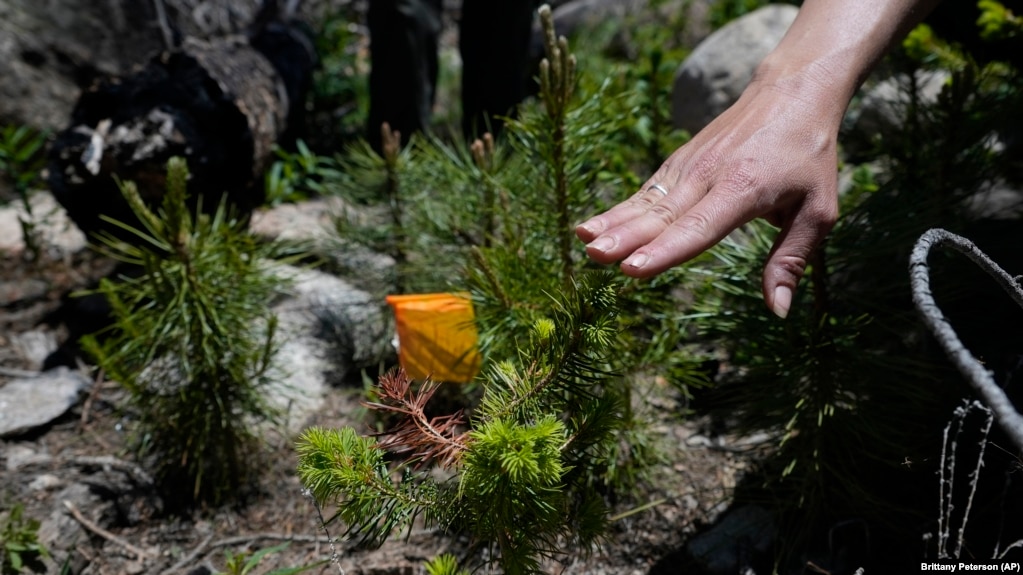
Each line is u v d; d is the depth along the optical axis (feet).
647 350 2.77
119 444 3.20
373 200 3.42
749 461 2.94
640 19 7.93
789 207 2.08
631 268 1.87
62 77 5.52
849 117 4.58
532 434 1.71
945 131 2.98
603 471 2.79
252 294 3.06
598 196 2.78
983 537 2.48
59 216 4.73
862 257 2.50
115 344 3.04
